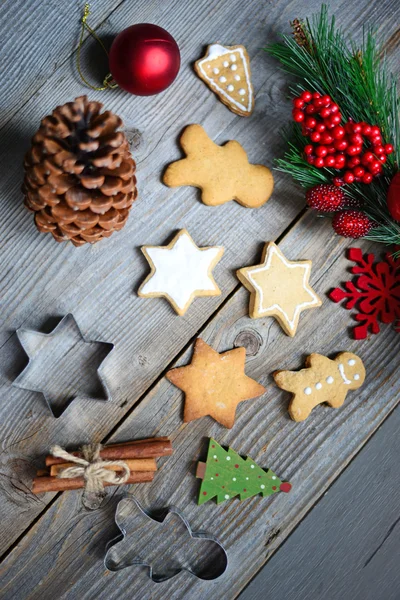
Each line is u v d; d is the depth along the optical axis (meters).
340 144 0.53
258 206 0.58
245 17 0.58
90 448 0.55
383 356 0.61
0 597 0.56
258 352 0.59
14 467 0.56
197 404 0.57
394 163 0.54
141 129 0.56
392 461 0.61
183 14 0.57
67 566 0.57
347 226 0.54
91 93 0.56
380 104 0.55
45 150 0.49
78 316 0.56
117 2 0.56
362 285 0.59
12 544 0.57
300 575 0.60
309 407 0.59
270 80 0.58
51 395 0.57
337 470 0.60
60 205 0.50
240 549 0.59
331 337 0.60
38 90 0.55
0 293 0.56
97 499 0.57
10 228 0.56
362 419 0.61
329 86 0.55
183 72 0.57
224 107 0.57
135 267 0.57
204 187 0.56
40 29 0.55
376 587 0.61
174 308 0.56
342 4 0.59
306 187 0.57
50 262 0.56
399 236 0.55
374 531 0.61
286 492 0.60
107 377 0.57
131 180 0.50
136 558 0.58
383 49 0.59
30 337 0.56
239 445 0.59
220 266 0.58
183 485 0.58
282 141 0.58
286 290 0.58
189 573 0.59
